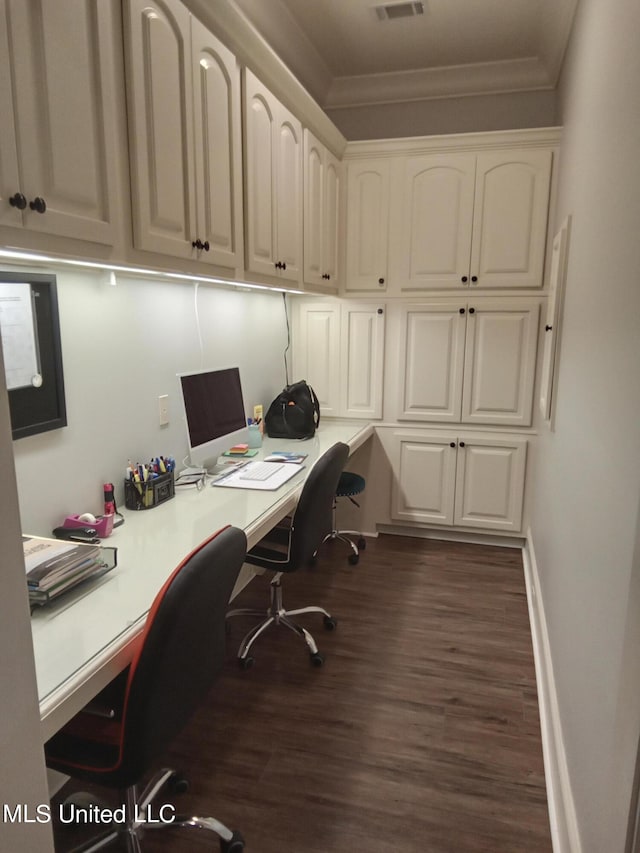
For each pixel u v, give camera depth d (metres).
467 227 3.25
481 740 1.91
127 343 2.03
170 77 1.54
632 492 1.00
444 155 3.21
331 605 2.82
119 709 1.33
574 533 1.67
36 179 1.12
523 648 2.45
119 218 1.38
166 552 1.63
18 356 1.53
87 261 1.36
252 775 1.75
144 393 2.14
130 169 1.41
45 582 1.29
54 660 1.12
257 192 2.13
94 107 1.28
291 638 2.52
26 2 1.08
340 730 1.95
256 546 2.32
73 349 1.75
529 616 2.72
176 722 1.27
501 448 3.41
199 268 1.77
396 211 3.33
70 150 1.21
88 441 1.84
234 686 2.18
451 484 3.53
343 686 2.19
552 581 2.15
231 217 1.94
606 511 1.23
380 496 3.66
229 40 1.87
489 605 2.82
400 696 2.13
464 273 3.29
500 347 3.31
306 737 1.92
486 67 3.34
